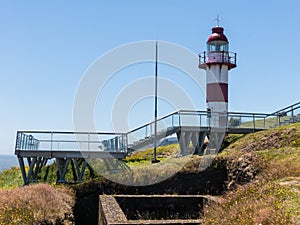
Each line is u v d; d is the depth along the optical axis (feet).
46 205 43.65
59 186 60.49
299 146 63.87
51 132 68.54
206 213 40.22
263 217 27.94
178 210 52.34
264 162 54.65
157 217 50.55
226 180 61.05
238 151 72.74
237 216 30.63
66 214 46.50
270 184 36.45
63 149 68.49
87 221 59.16
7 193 46.16
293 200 30.50
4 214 37.83
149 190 61.00
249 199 33.86
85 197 60.08
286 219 26.89
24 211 39.50
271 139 71.51
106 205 44.37
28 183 68.18
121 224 34.04
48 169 77.41
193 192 61.26
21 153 68.13
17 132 68.85
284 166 48.06
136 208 52.16
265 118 90.38
